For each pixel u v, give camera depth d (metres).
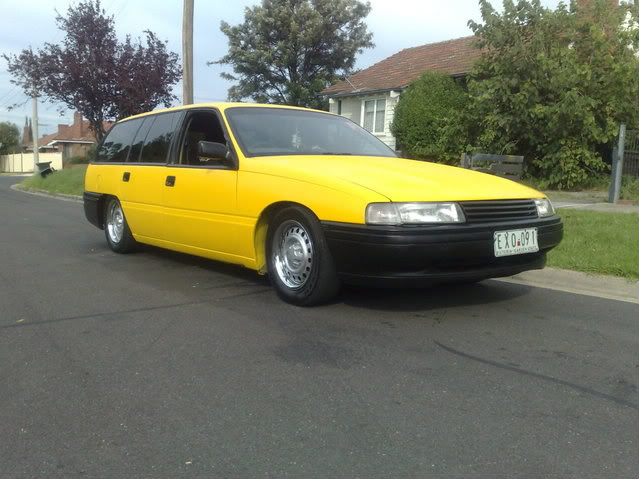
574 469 2.46
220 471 2.47
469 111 15.75
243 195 4.93
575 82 13.28
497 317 4.53
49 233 9.48
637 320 4.49
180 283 5.72
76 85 19.25
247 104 5.76
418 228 3.99
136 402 3.12
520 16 14.19
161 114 6.55
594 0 14.54
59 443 2.71
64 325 4.41
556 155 13.73
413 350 3.82
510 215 4.43
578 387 3.27
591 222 7.94
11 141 59.81
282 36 29.86
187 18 14.45
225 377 3.42
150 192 6.20
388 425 2.84
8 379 3.43
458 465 2.50
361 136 6.02
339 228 4.18
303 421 2.89
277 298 5.05
